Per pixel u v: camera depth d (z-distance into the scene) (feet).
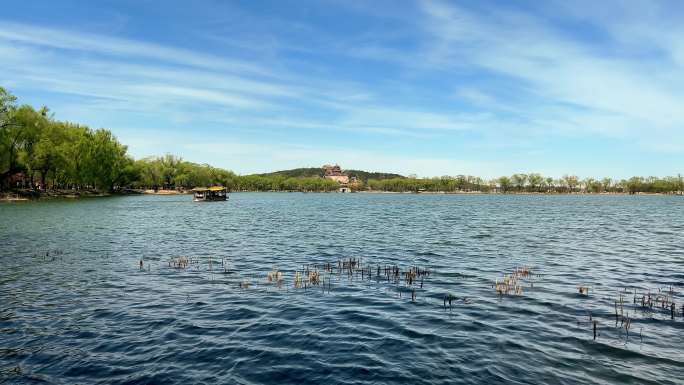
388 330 44.68
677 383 32.63
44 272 72.95
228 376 34.12
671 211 287.28
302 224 175.01
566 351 38.78
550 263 83.76
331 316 49.32
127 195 527.81
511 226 166.71
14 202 295.69
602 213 260.62
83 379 33.45
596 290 61.36
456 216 228.22
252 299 56.34
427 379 33.50
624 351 38.63
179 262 79.51
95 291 60.23
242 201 468.75
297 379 33.65
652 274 73.10
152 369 35.35
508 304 53.93
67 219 176.96
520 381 33.01
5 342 40.96
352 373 34.65
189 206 323.98
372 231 146.92
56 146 324.39
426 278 69.46
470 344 40.70
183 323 46.83
